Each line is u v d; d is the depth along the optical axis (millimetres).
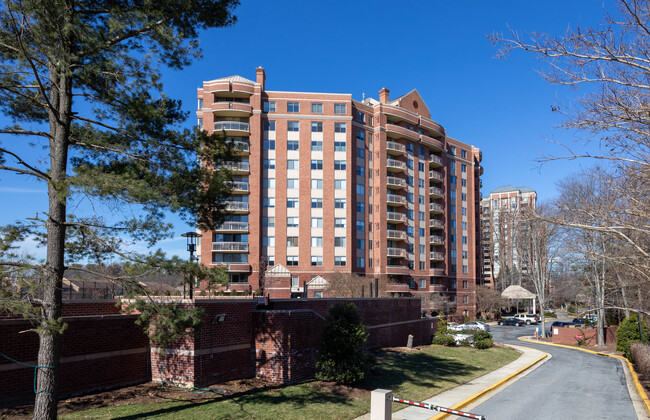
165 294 16844
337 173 56375
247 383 15383
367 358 17203
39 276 9734
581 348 38812
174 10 10820
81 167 9891
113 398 12492
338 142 56906
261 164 54125
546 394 18125
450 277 70438
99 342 13180
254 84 54188
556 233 29953
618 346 34406
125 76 11109
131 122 11375
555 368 26109
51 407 9727
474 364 24766
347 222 55781
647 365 20688
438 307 61094
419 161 66812
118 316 13789
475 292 74000
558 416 14422
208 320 14570
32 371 11422
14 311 9180
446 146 72625
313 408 13039
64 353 12195
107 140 11500
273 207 54312
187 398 12945
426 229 66250
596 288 36750
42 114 11859
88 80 10461
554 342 43344
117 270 11250
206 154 12023
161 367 14586
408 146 65125
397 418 13383
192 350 14086
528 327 64375
